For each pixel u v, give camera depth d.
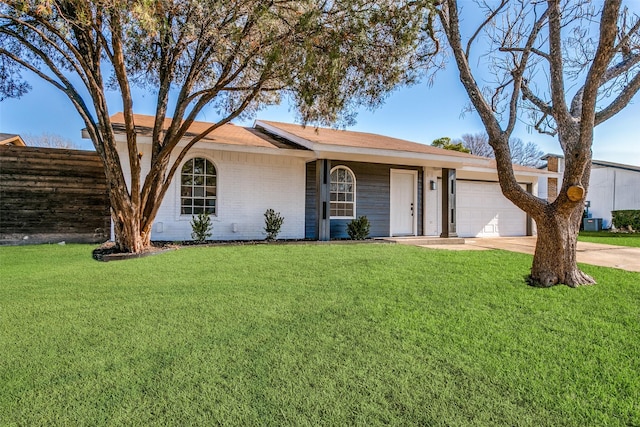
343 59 5.94
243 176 9.53
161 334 2.85
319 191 9.18
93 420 1.79
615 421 1.83
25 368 2.29
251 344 2.69
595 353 2.58
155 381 2.15
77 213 8.30
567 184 4.44
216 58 6.71
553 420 1.83
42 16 4.67
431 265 5.71
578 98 5.17
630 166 18.72
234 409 1.89
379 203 11.14
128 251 6.48
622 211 16.53
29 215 7.94
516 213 13.72
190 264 5.59
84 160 8.38
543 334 2.93
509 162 4.86
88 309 3.42
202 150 9.05
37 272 4.93
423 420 1.82
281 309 3.49
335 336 2.85
